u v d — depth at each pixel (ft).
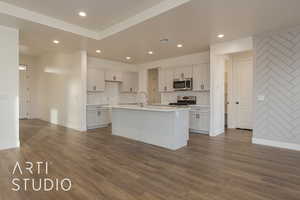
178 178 7.85
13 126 11.94
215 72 15.90
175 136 12.03
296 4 8.54
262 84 13.00
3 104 11.45
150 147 12.54
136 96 25.85
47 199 6.25
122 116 15.83
